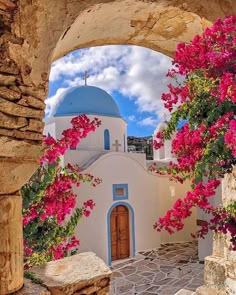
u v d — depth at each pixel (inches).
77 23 79.1
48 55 72.7
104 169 442.3
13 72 66.7
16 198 70.7
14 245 69.5
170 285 318.3
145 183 478.9
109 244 430.6
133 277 353.4
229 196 106.3
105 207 435.5
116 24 91.4
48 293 75.9
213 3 87.6
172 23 92.7
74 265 95.4
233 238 87.3
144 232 469.4
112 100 553.9
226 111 76.3
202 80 78.4
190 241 522.0
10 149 66.0
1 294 66.3
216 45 71.9
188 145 82.7
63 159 438.0
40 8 70.9
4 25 65.9
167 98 88.5
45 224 156.2
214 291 134.4
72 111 524.7
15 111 66.4
